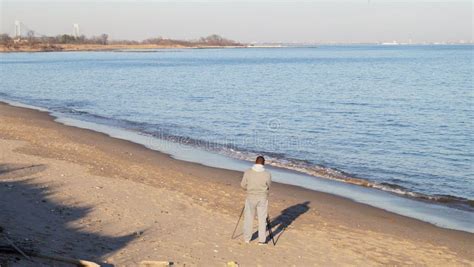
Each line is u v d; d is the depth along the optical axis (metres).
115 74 80.19
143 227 11.58
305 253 10.78
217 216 13.09
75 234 10.51
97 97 49.66
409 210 15.62
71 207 12.62
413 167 22.22
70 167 17.61
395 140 28.23
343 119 35.41
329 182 19.00
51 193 13.82
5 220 10.77
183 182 16.94
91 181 15.73
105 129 30.09
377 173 21.08
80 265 8.50
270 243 11.25
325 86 60.25
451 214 15.34
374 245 11.77
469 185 19.52
